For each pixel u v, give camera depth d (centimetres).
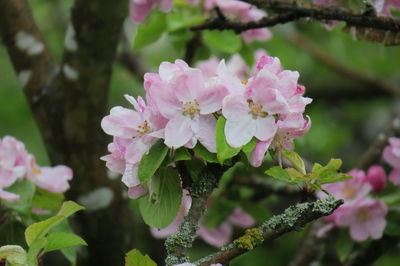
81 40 178
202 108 142
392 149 177
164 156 142
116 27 177
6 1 183
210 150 142
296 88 143
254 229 144
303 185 146
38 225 144
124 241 187
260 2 161
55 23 290
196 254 292
